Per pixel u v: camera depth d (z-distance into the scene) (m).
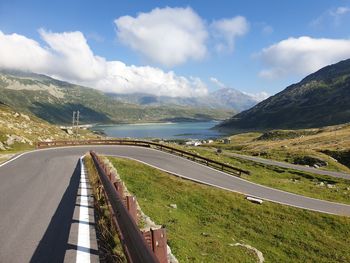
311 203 31.16
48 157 36.03
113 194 8.70
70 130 116.56
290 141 120.25
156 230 5.25
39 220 10.12
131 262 5.42
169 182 32.25
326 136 115.50
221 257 15.20
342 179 49.47
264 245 22.48
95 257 7.11
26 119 109.06
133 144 63.06
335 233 25.53
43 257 7.10
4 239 8.30
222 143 171.62
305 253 22.09
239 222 25.91
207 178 35.72
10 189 15.73
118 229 7.70
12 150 48.22
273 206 28.98
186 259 13.37
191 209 26.56
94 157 22.97
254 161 63.72
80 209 11.59
